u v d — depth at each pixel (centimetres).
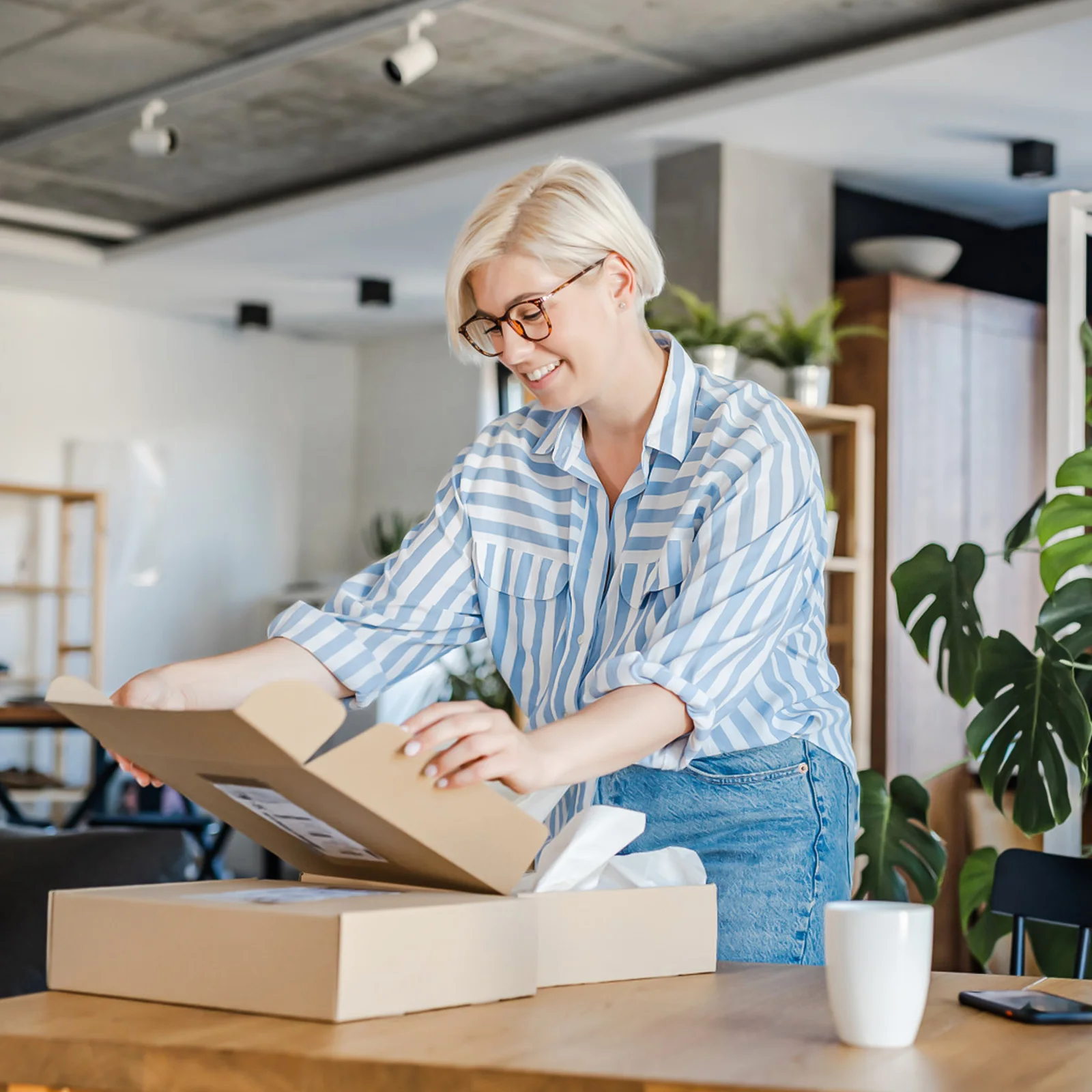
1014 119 511
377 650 165
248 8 477
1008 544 292
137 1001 108
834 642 488
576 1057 91
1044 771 251
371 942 100
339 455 898
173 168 645
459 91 546
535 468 167
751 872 153
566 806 163
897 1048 97
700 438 156
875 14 471
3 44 509
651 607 153
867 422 488
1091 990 120
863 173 575
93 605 746
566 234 148
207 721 102
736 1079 86
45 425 781
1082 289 286
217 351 848
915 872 288
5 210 691
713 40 495
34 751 768
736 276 537
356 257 708
